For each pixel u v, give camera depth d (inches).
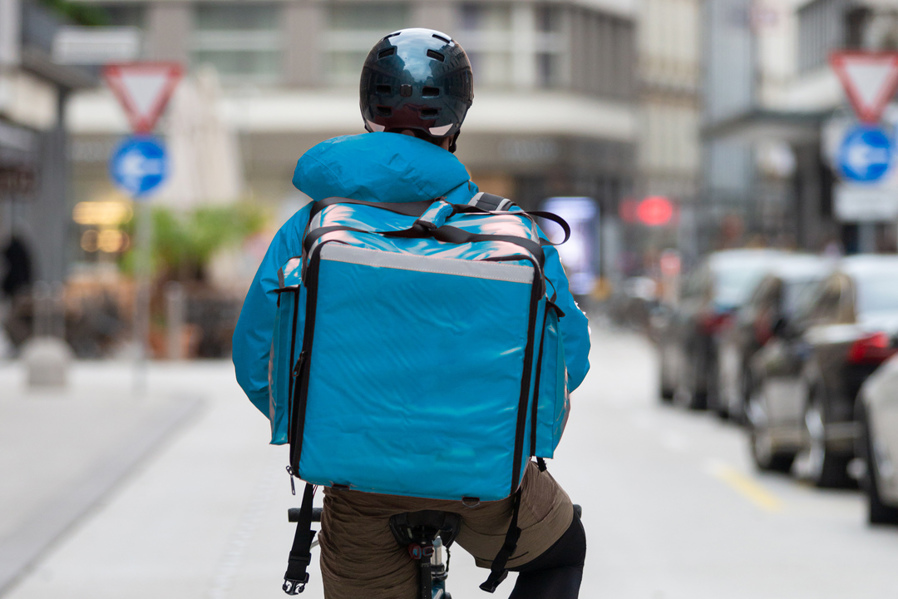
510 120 2974.9
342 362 177.5
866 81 981.8
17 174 1553.9
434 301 177.5
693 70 3993.6
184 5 2906.0
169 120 1684.3
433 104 198.1
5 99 1461.6
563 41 3019.2
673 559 462.6
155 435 792.9
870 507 528.1
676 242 3417.8
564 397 187.5
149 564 449.4
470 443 176.2
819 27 2249.0
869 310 632.4
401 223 189.5
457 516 198.1
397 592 205.2
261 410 199.9
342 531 200.1
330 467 176.9
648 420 983.6
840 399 612.1
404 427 175.9
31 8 1473.9
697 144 3973.9
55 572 439.5
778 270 890.1
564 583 206.2
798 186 2251.5
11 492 589.9
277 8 2920.8
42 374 1083.3
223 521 527.2
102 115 2866.6
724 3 2888.8
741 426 927.0
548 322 183.9
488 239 184.1
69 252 2864.2
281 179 2940.5
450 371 176.7
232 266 1680.6
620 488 633.0
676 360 1102.4
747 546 486.6
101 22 1740.9
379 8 2925.7
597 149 3154.5
